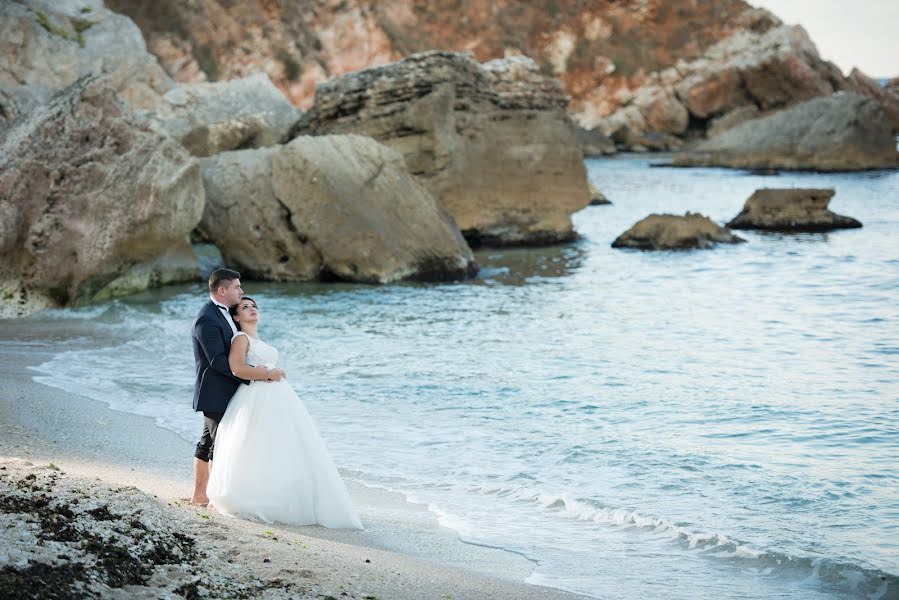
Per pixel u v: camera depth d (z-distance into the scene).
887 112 83.12
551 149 28.48
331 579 5.32
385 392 11.67
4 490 5.57
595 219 35.25
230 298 6.69
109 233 18.52
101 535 5.15
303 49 76.25
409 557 6.18
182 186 19.97
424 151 26.27
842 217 30.58
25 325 16.23
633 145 77.56
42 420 9.74
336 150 22.14
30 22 30.59
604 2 87.38
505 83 29.33
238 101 34.19
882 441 9.39
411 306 18.36
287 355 13.87
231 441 6.50
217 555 5.38
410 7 82.62
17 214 17.62
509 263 24.59
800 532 7.07
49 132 18.28
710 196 42.84
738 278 21.58
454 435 9.84
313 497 6.67
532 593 5.71
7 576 4.40
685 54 85.81
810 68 80.00
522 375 12.52
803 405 10.86
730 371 12.68
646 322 16.50
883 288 19.80
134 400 10.93
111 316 17.12
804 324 16.16
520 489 8.10
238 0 75.31
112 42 33.09
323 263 21.95
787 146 57.69
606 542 6.89
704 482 8.29
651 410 10.75
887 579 6.15
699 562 6.52
